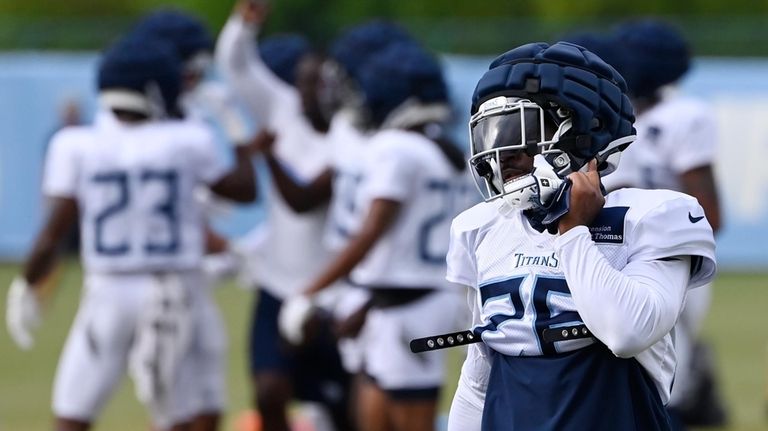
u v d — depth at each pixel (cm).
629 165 2330
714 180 2555
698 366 3325
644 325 1289
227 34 3177
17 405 3666
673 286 1327
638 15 8294
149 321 2559
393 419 2528
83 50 7244
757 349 4619
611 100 1370
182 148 2605
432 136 2534
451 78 6600
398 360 2494
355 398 2789
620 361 1359
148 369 2562
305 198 2939
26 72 6831
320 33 7650
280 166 2975
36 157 6862
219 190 2648
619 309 1288
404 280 2495
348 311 2567
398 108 2538
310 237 2978
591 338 1348
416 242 2503
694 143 2538
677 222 1345
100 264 2578
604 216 1358
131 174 2584
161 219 2580
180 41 2892
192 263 2609
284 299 2977
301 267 2984
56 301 5794
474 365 1441
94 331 2570
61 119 6825
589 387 1352
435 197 2511
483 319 1407
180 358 2583
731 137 6731
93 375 2573
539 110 1355
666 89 2612
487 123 1372
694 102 2569
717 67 6819
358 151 2720
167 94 2619
